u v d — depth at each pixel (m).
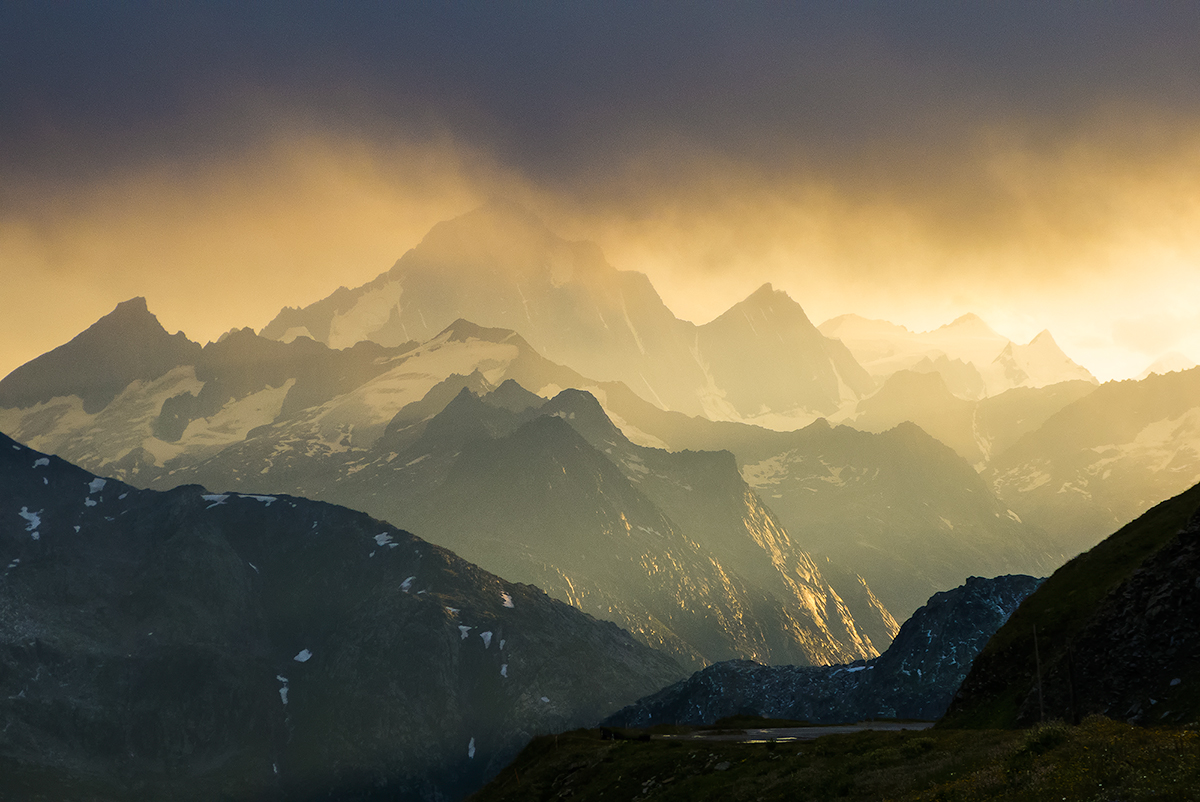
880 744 61.62
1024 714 64.12
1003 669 73.62
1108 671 60.38
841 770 56.88
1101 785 35.56
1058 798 36.16
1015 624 76.75
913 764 52.81
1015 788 39.41
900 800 45.50
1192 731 38.03
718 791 64.62
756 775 64.69
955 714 75.38
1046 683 64.12
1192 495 77.19
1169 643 58.03
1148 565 63.06
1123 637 61.03
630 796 75.12
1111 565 74.62
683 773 73.81
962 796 41.28
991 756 47.25
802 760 64.00
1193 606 58.03
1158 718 54.12
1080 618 70.06
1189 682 54.72
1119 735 39.53
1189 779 32.81
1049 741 42.50
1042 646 71.06
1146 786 33.69
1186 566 59.91
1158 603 60.03
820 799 53.12
